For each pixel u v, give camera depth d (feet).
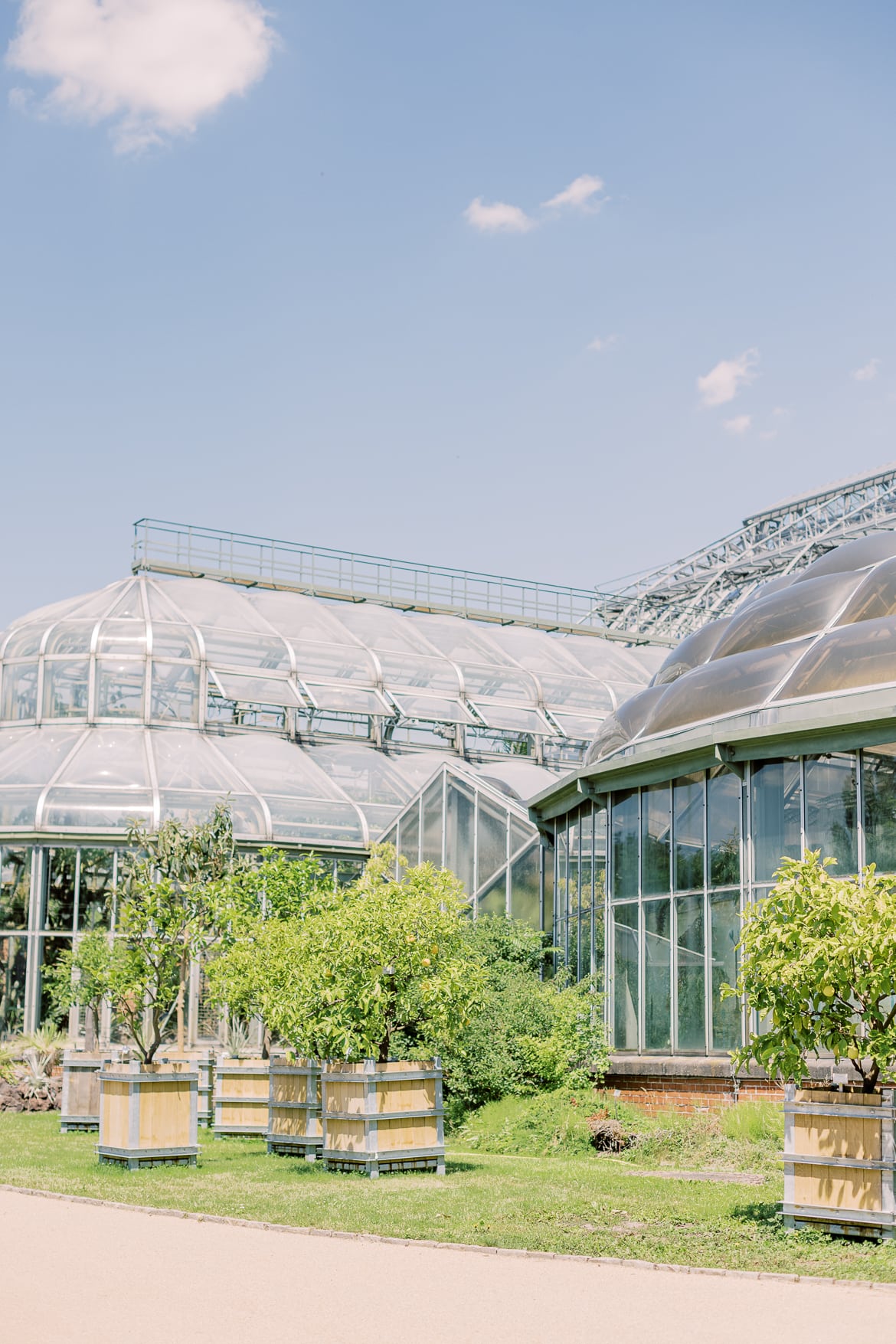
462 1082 69.82
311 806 117.08
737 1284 30.86
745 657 74.79
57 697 122.62
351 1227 37.42
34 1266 32.42
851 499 176.35
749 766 66.44
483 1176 50.34
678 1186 46.50
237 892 69.05
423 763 133.18
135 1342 25.30
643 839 74.69
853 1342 25.46
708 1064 66.18
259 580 152.76
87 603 130.62
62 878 107.45
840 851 61.62
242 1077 67.31
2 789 109.70
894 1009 37.93
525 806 92.17
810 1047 38.42
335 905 61.77
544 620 173.27
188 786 113.39
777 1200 42.52
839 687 66.33
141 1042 58.65
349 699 133.90
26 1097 84.02
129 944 75.51
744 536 189.78
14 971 105.81
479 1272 31.99
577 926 83.61
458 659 147.95
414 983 54.29
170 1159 53.21
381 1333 26.09
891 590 72.33
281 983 56.85
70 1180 48.39
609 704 151.53
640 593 189.16
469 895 98.12
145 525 147.84
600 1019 76.38
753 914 40.19
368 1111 50.42
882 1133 36.29
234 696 125.90
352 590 159.43
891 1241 35.35
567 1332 26.32
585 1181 48.24
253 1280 30.83
